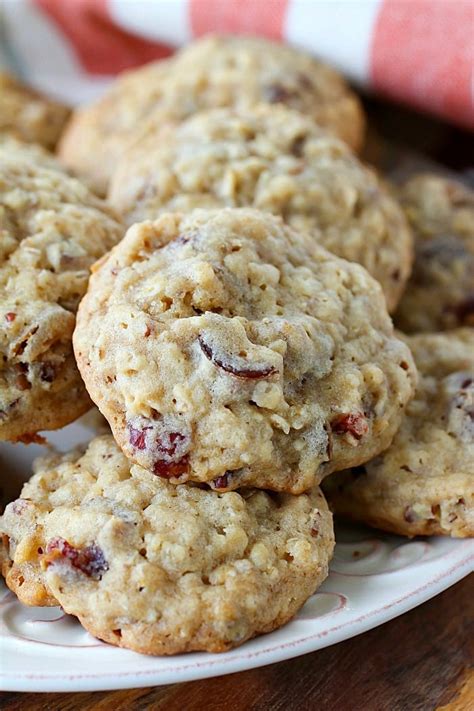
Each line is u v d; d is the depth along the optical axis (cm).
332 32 39
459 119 40
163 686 28
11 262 30
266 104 38
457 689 28
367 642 29
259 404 27
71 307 30
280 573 27
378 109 43
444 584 28
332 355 29
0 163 33
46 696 28
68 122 44
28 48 46
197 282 28
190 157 34
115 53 46
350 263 31
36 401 30
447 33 38
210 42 41
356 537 30
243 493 28
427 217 38
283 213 33
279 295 29
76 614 27
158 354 28
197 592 26
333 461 29
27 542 28
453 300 36
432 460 30
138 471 28
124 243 30
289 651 26
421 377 32
